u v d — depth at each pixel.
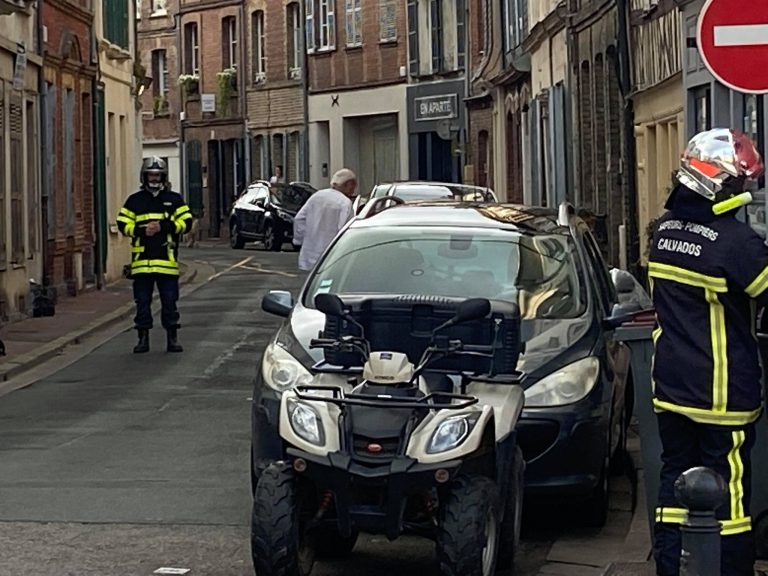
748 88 10.57
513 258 12.31
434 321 10.27
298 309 12.04
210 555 10.80
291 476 9.64
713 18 10.58
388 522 9.48
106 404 16.59
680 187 9.02
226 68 63.88
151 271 21.34
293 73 60.34
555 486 11.05
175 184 67.19
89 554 10.82
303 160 59.81
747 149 8.95
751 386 8.94
